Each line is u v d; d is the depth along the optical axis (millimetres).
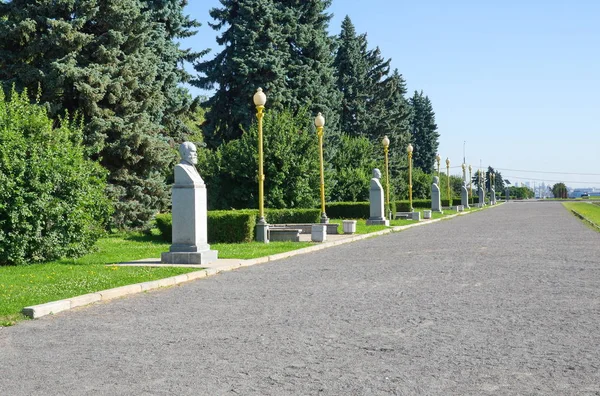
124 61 28875
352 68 65438
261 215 23156
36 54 27797
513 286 10562
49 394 5023
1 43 27531
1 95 17578
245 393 4945
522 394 4809
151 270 13312
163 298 10070
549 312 8156
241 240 22766
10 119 16562
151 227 29688
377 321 7762
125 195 29719
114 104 28984
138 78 29969
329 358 5992
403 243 21875
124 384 5250
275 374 5469
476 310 8398
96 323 8016
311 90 48969
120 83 28078
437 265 14117
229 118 49656
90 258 16969
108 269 13688
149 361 6000
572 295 9508
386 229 30500
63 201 16484
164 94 40094
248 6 46562
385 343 6570
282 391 4977
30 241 15680
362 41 74812
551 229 27859
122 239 25672
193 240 15039
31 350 6562
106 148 28391
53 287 10688
